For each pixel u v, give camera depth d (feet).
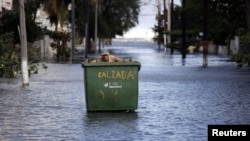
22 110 57.16
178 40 332.19
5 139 40.98
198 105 61.16
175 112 55.31
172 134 42.80
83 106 60.08
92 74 53.83
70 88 81.97
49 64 158.20
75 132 43.83
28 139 40.98
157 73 119.44
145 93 74.79
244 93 74.84
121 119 50.44
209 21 235.61
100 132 43.75
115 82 54.03
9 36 106.11
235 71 128.26
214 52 301.22
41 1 246.27
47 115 53.42
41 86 85.46
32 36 168.55
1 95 71.82
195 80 99.09
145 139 40.78
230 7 176.24
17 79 99.35
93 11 334.44
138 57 225.35
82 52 307.78
